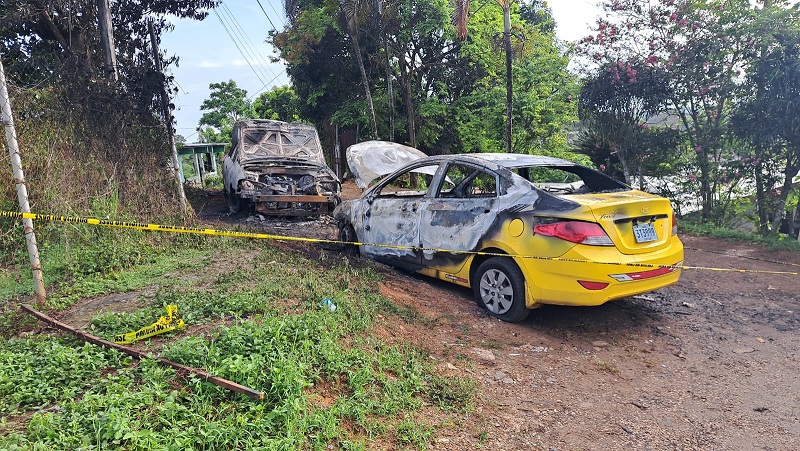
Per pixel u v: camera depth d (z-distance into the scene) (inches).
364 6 647.8
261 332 136.8
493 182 211.6
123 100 301.4
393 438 116.5
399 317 187.2
